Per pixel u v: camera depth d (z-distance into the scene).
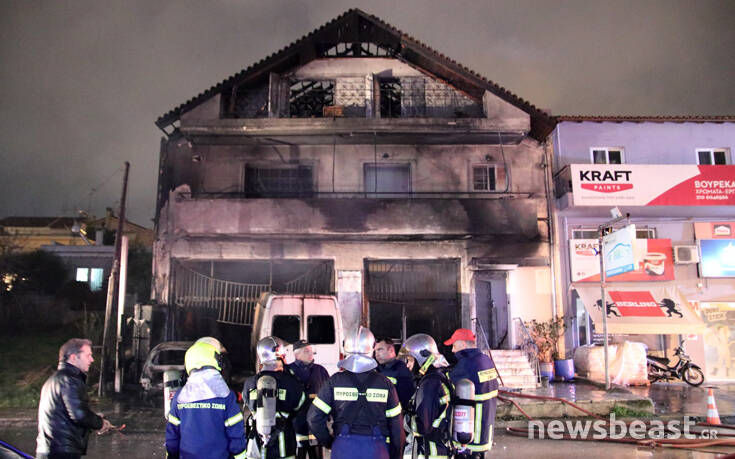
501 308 16.38
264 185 16.83
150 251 29.38
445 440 4.70
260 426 4.58
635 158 17.28
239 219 15.44
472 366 5.24
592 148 17.30
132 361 13.46
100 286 29.09
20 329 18.72
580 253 16.22
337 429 4.19
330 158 16.83
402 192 16.36
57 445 4.43
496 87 16.36
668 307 15.16
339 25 16.92
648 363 15.09
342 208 15.52
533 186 16.77
